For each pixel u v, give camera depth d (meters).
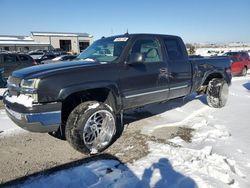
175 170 3.75
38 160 4.20
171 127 5.73
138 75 5.02
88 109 4.21
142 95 5.17
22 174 3.77
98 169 3.84
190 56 7.38
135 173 3.70
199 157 4.12
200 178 3.52
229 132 5.35
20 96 4.09
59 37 61.69
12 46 50.03
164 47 5.71
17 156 4.35
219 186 3.34
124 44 5.00
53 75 3.98
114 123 4.55
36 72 4.10
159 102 5.78
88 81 4.28
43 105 3.90
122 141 4.93
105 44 5.37
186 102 8.20
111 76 4.60
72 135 4.12
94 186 3.41
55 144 4.85
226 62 7.62
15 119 4.11
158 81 5.43
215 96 7.38
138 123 6.05
